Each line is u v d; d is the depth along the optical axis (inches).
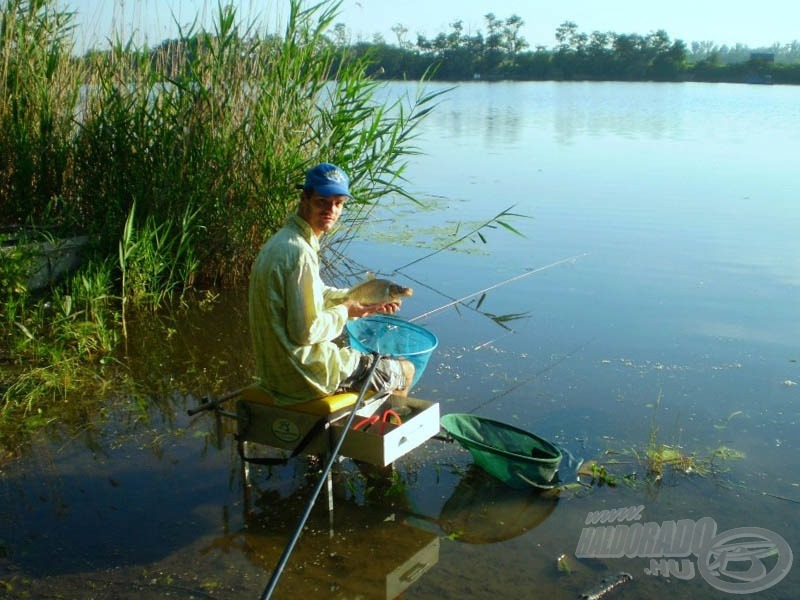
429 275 356.2
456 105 1547.7
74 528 165.0
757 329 285.7
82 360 248.4
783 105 1603.1
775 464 194.5
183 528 166.4
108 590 145.9
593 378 244.1
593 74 2883.9
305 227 167.9
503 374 247.0
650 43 2903.5
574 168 661.3
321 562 156.3
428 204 504.1
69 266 305.0
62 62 344.5
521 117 1242.6
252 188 328.8
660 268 364.8
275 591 146.9
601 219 464.4
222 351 262.8
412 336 232.8
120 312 295.7
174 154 318.7
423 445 204.8
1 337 251.0
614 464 194.5
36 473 186.4
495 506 177.8
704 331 284.0
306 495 180.9
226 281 332.5
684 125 1106.1
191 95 320.2
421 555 159.3
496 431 201.5
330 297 188.4
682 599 147.3
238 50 324.5
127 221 288.0
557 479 188.2
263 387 177.3
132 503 175.0
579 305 314.0
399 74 1409.9
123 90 336.5
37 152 328.5
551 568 155.6
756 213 480.1
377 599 145.3
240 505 175.6
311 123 332.5
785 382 240.4
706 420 216.7
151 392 230.8
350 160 324.8
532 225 450.0
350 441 171.6
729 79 2847.0
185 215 305.3
